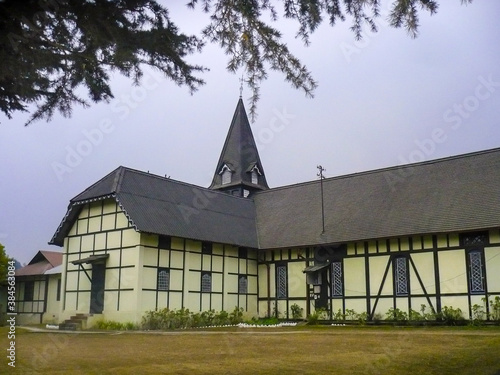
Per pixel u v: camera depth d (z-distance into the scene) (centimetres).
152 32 627
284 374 827
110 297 2327
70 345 1420
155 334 1862
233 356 1102
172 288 2372
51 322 2900
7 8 524
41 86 681
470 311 2103
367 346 1281
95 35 615
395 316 2258
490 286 2073
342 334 1731
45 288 3091
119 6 587
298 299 2655
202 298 2506
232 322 2559
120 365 960
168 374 840
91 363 996
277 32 634
